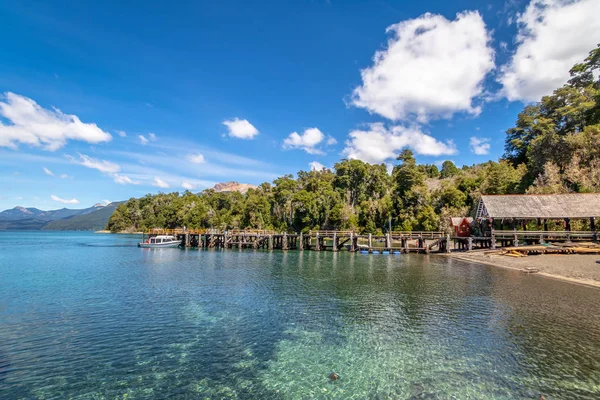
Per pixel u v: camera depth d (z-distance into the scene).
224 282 24.81
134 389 9.49
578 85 61.94
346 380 9.93
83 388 9.53
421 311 16.58
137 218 162.50
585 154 49.50
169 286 23.30
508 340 12.45
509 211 39.75
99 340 13.11
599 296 18.53
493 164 76.06
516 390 9.06
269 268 32.75
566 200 40.06
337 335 13.53
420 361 10.98
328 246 59.19
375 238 50.06
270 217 94.38
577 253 33.69
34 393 9.25
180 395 9.18
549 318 14.84
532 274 26.30
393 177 106.62
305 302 18.66
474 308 16.77
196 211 120.56
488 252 39.56
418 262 37.34
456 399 8.74
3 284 24.14
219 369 10.72
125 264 36.44
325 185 91.56
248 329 14.33
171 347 12.43
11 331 14.04
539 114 68.69
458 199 68.38
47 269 32.22
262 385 9.71
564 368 10.23
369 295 20.22
